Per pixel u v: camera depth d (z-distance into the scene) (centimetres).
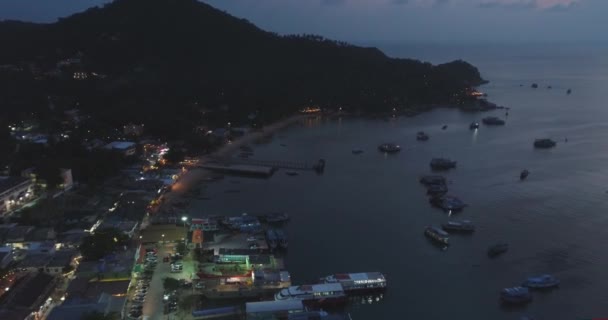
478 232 16762
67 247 13450
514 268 14250
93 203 16950
